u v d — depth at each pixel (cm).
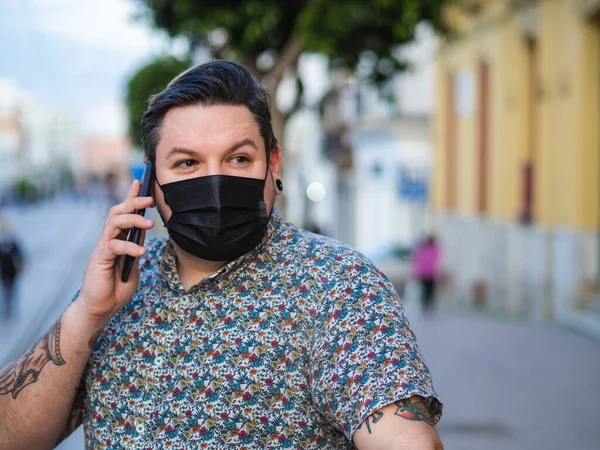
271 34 1127
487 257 1780
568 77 1388
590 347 1159
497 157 1770
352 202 2875
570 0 1366
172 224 177
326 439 171
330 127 3100
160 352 178
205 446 170
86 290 178
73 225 4809
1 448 184
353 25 1084
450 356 1104
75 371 181
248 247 177
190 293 179
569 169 1391
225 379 170
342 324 165
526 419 764
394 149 2481
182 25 1062
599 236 1316
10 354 1074
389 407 155
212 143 175
